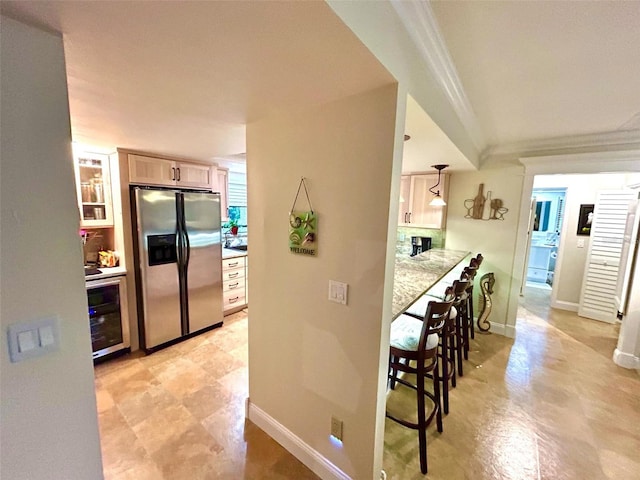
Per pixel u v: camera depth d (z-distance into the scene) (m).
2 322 0.80
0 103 0.77
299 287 1.66
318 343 1.60
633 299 2.84
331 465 1.61
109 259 2.91
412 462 1.75
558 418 2.14
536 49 1.41
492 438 1.94
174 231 3.03
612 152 2.82
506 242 3.54
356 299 1.42
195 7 0.74
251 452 1.80
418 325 2.07
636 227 2.94
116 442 1.85
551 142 3.12
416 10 1.14
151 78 1.17
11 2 0.71
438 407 1.96
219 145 2.48
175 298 3.11
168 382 2.48
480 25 1.24
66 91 0.88
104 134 2.08
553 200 6.34
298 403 1.75
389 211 1.26
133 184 2.80
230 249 4.31
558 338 3.54
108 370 2.65
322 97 1.35
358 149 1.33
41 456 0.90
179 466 1.70
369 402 1.42
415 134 1.87
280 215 1.70
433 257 3.36
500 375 2.71
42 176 0.85
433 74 1.56
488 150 3.51
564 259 4.59
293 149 1.59
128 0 0.71
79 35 0.87
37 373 0.87
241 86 1.24
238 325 3.65
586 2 1.07
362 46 0.91
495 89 1.89
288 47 0.93
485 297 3.59
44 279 0.86
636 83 1.72
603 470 1.72
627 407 2.28
